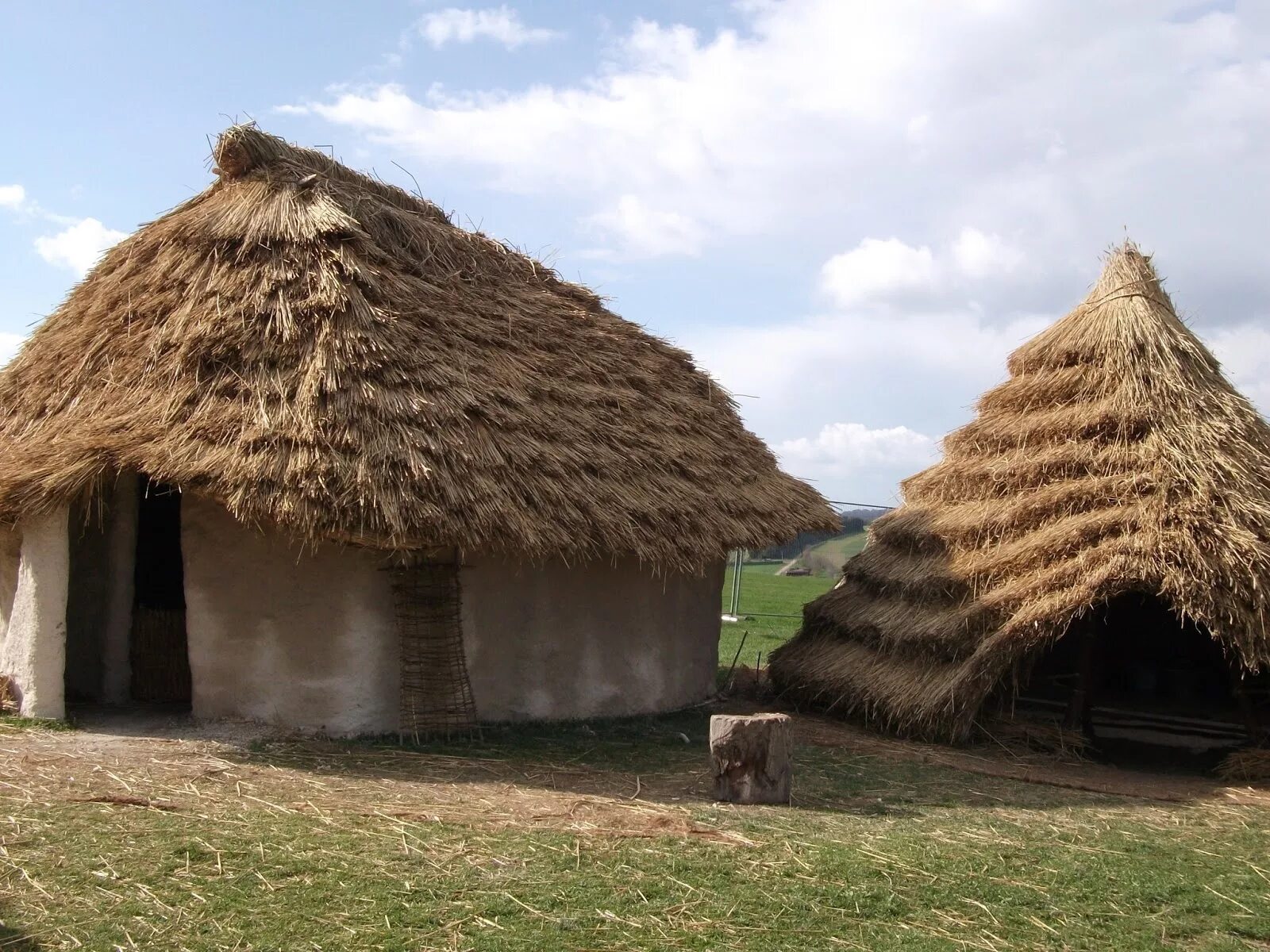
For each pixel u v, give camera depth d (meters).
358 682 9.05
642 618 11.16
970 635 9.99
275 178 10.30
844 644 11.96
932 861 6.43
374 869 5.75
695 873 5.96
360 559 9.07
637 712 11.06
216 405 8.62
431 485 8.31
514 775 8.25
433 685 9.20
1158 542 9.30
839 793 8.25
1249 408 10.57
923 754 9.76
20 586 9.17
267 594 9.12
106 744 8.34
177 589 11.77
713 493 10.92
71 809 6.51
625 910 5.38
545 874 5.81
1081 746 10.23
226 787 7.30
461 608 9.69
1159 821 7.86
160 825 6.30
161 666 10.31
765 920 5.35
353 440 8.27
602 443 10.20
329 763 8.16
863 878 6.03
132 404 9.00
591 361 11.29
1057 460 10.64
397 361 8.98
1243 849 7.18
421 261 10.75
